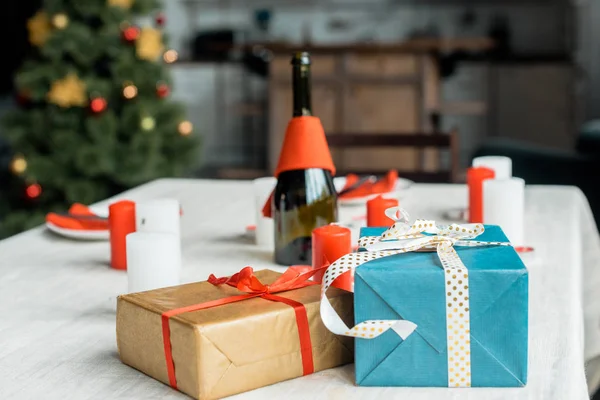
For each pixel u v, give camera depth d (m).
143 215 1.31
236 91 7.34
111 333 1.03
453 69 6.32
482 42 5.04
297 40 7.18
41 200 4.11
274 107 5.24
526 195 1.95
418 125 5.02
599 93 6.89
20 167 4.01
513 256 0.86
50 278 1.29
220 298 0.88
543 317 1.05
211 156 7.41
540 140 6.79
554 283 1.20
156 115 4.17
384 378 0.84
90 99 4.02
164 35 4.36
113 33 4.07
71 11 4.05
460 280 0.82
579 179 3.36
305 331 0.86
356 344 0.84
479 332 0.83
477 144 6.93
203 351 0.80
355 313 0.84
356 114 5.09
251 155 7.37
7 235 3.93
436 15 7.02
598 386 1.41
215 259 1.38
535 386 0.84
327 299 0.86
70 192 3.96
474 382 0.84
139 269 1.08
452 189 2.01
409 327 0.82
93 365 0.92
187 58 6.55
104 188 4.09
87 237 1.53
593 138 3.44
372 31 7.11
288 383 0.85
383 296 0.83
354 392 0.83
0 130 4.18
